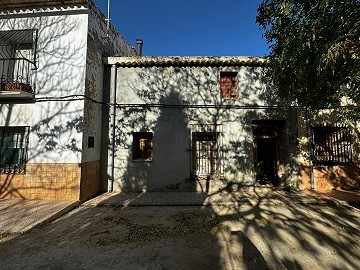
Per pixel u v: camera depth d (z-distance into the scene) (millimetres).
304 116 8031
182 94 8242
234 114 8156
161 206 6188
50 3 6727
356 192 7371
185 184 7887
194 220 4969
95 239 3943
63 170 6457
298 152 7965
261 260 3244
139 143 8320
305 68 4848
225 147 8023
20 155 6762
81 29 6879
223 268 3023
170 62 8133
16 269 2984
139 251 3490
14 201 6180
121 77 8312
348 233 4258
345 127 7996
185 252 3461
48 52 6879
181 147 8039
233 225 4645
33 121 6695
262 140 9625
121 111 8148
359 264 3174
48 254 3396
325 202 6270
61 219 5074
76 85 6711
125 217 5211
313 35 4203
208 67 8328
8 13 6895
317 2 4348
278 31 5242
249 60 8094
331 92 5508
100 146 7934
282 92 6059
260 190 7789
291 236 4102
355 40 4031
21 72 7445
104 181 7879
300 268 3053
